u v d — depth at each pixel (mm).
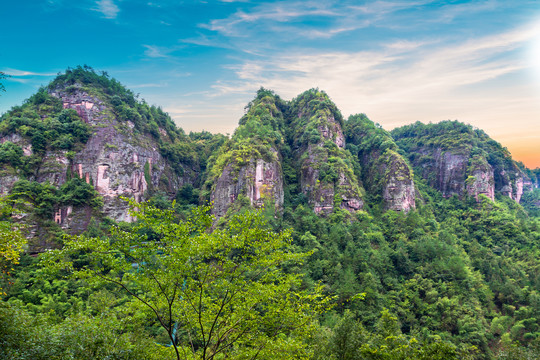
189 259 18562
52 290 73000
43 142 126062
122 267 17828
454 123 178750
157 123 182250
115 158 139000
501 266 106438
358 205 118812
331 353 30312
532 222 139125
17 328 18094
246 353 19906
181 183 178750
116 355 19141
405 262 97062
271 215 105375
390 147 141875
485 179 151250
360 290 78625
